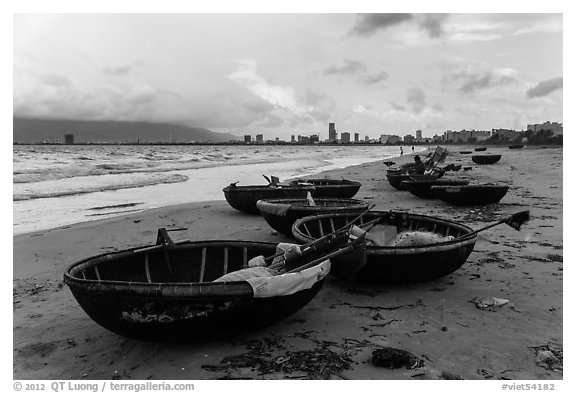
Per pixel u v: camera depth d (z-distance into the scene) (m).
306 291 5.18
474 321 5.58
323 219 9.01
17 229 12.82
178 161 52.94
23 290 7.09
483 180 24.48
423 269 6.45
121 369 4.63
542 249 8.85
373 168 39.59
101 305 4.68
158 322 4.62
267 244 6.46
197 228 11.96
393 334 5.26
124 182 26.88
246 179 29.83
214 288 4.52
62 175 30.66
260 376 4.41
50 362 4.79
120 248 9.96
